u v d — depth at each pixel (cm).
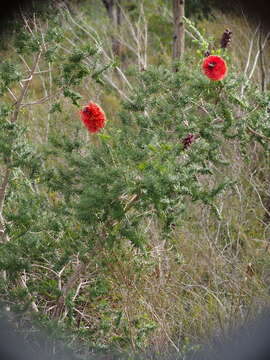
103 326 404
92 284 452
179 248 497
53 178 394
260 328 426
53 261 411
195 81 405
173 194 367
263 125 421
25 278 416
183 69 423
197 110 445
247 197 566
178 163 361
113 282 450
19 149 378
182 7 580
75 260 445
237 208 553
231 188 559
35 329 378
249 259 507
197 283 471
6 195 410
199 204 527
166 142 382
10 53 470
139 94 415
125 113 416
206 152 384
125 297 436
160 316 441
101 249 388
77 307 449
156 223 516
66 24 703
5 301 377
